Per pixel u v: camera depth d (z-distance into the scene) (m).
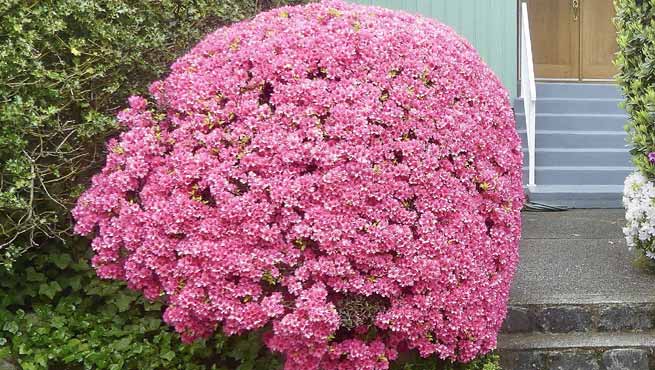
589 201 7.58
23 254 4.02
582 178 7.91
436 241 3.24
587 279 4.74
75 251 4.26
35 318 3.89
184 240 3.17
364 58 3.40
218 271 3.07
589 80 10.23
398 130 3.31
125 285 4.14
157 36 4.09
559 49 10.22
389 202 3.18
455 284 3.31
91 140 3.93
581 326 4.23
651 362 3.98
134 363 3.75
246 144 3.26
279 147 3.18
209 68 3.51
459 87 3.60
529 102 7.96
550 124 8.55
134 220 3.24
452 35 3.96
